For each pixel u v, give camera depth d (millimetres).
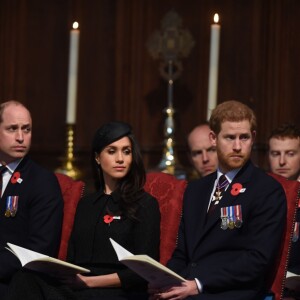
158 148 22031
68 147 17938
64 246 13820
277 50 21562
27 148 13867
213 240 12781
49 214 13562
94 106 22500
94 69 22516
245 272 12391
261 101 21656
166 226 13578
